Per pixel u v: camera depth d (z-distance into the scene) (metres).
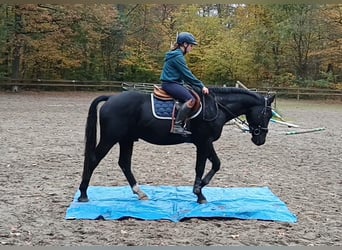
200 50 35.91
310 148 12.34
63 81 31.81
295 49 36.38
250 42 35.94
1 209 6.02
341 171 9.37
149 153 10.88
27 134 13.09
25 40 31.64
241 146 12.31
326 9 33.31
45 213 5.90
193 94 6.16
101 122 6.18
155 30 37.38
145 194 6.54
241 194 6.88
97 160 6.23
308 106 26.97
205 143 6.30
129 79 37.09
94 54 36.19
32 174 8.20
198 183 6.36
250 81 36.56
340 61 35.25
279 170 9.24
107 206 6.10
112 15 34.09
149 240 4.95
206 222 5.67
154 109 6.11
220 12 40.38
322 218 5.99
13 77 31.98
